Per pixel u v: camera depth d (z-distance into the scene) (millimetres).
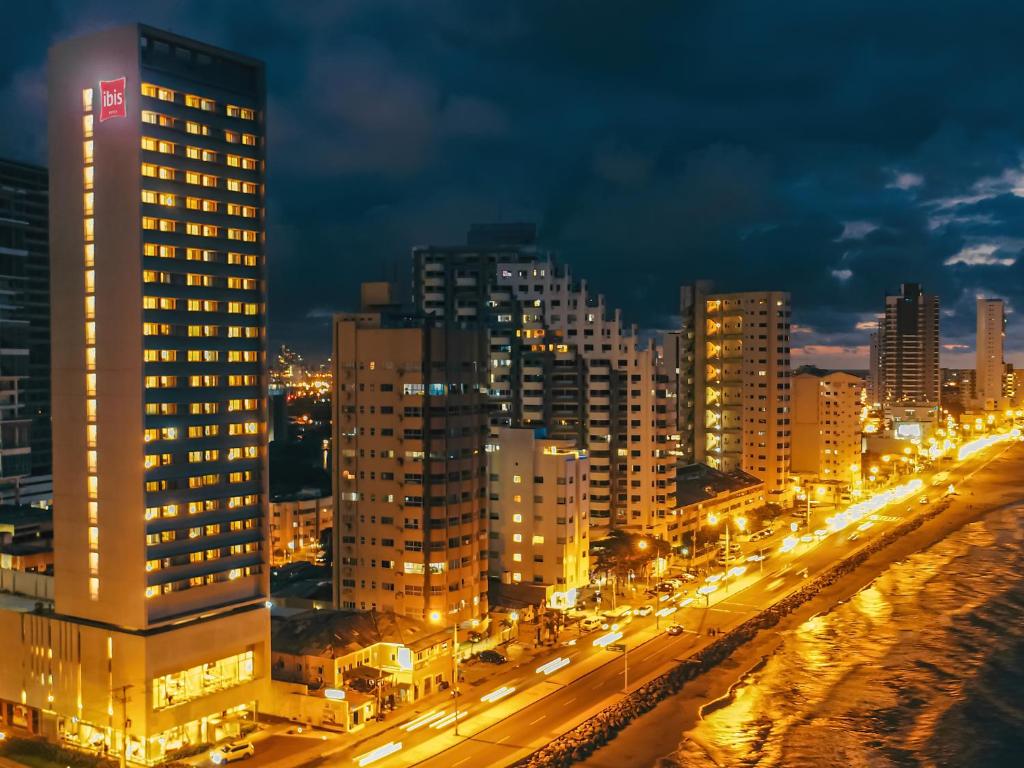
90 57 128750
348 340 176000
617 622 191375
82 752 126625
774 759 129125
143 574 125875
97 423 129875
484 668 163125
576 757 125562
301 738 131500
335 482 178500
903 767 129000
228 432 136875
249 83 140500
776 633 185250
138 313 126062
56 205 132375
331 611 166625
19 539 157500
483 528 180000
